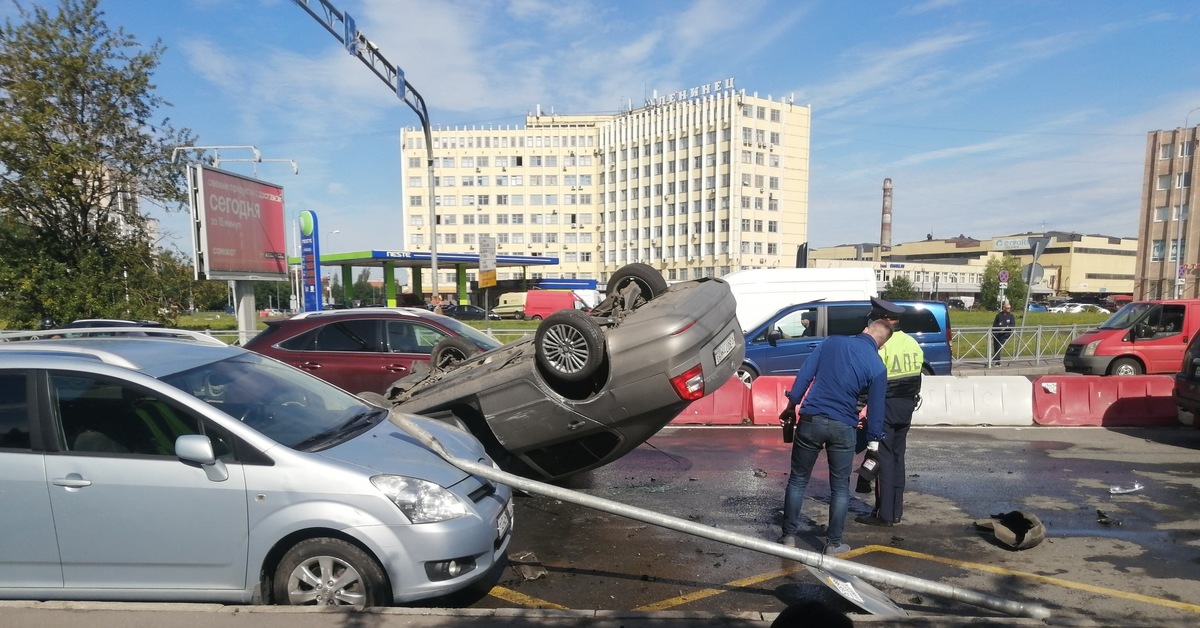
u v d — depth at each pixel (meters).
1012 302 62.31
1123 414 9.26
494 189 90.69
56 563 3.50
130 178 17.97
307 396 4.42
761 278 13.12
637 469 7.11
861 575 3.51
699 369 5.04
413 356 7.64
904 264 84.56
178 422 3.58
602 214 89.38
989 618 3.30
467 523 3.59
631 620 3.28
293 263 54.06
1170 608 3.88
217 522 3.45
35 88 15.91
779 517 5.59
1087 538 5.04
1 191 15.95
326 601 3.47
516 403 5.23
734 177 74.44
